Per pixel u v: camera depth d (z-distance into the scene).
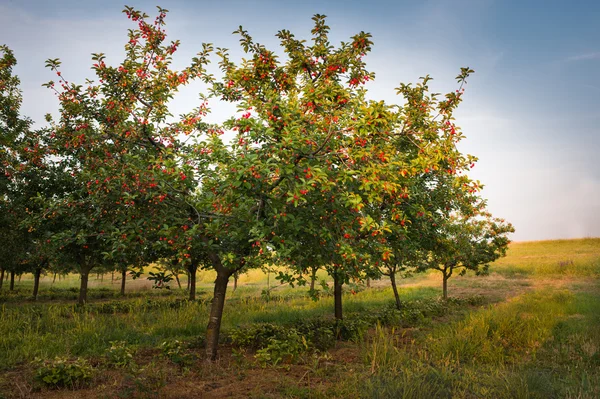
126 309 14.30
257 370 6.59
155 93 8.97
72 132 9.26
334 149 6.94
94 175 7.80
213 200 6.52
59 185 13.02
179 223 7.29
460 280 28.53
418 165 7.15
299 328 9.82
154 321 11.27
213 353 7.22
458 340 7.88
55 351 7.42
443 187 10.89
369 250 7.66
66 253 14.22
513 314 10.46
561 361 7.09
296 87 8.48
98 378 5.93
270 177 6.43
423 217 10.11
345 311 14.60
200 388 5.61
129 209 7.55
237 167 5.86
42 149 12.02
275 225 6.32
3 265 20.66
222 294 7.57
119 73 8.75
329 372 6.48
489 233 18.67
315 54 8.39
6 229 14.43
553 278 26.61
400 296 19.91
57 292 25.00
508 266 32.66
